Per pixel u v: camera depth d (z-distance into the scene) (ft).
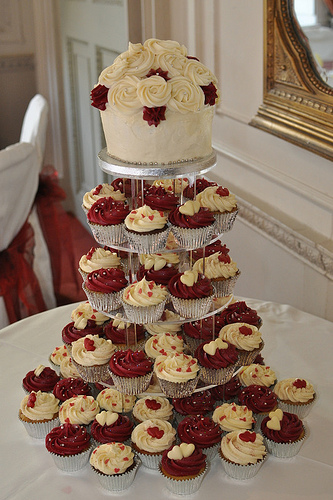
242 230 10.44
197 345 6.08
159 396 5.85
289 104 8.48
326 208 8.13
